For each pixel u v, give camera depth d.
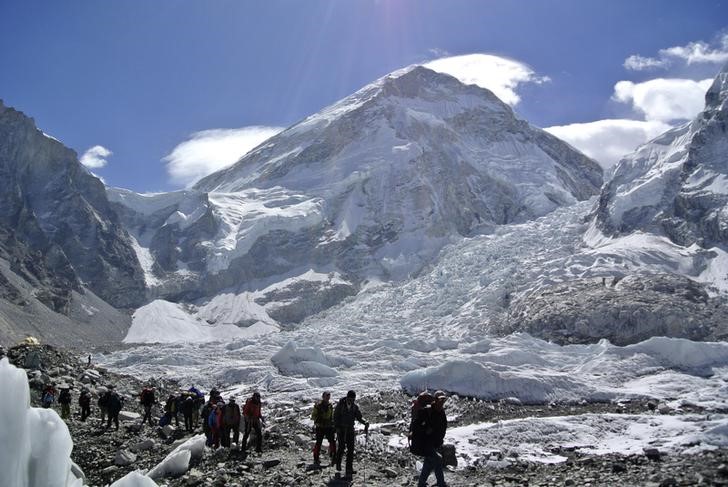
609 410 31.28
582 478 15.02
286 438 23.25
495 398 34.59
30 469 5.30
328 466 17.55
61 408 31.39
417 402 12.91
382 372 44.88
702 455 17.23
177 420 27.88
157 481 16.70
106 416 30.42
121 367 57.28
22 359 41.19
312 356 47.22
